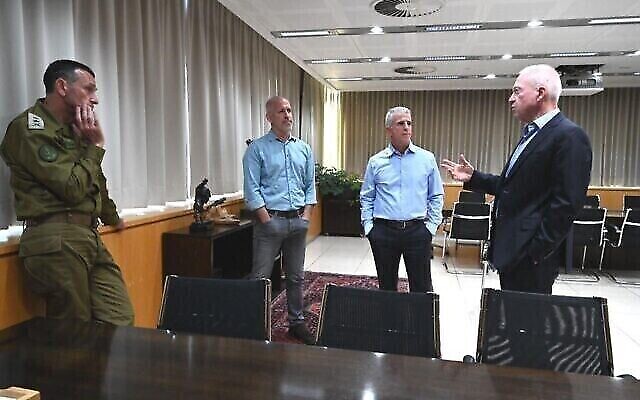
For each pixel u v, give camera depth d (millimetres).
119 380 1169
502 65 6500
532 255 2045
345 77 7641
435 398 1101
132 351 1354
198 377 1191
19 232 2188
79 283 2004
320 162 8430
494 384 1185
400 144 2885
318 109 8203
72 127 2027
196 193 3346
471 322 3730
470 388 1159
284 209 3121
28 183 1932
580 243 4996
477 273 5438
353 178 8148
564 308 1588
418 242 2891
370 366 1279
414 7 4039
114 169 2830
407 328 1629
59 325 1571
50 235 1925
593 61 6180
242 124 4902
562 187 1939
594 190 8289
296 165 3174
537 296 1619
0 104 2096
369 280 5051
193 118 3936
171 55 3537
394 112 2896
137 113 3090
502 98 8797
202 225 3230
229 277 3898
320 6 4066
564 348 1547
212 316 1744
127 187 3004
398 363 1307
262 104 5477
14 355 1319
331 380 1187
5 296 1966
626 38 5008
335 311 1693
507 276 2160
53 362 1272
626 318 3873
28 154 1865
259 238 3129
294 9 4156
